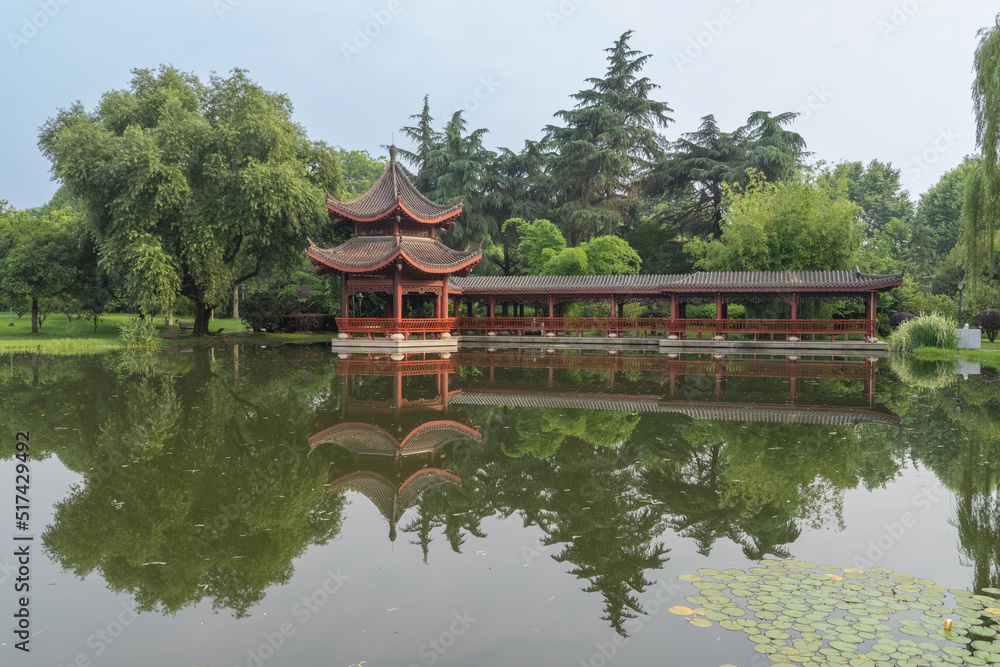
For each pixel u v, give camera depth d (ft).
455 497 31.63
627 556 24.53
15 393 61.05
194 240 117.50
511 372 82.79
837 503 30.35
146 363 89.45
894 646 17.70
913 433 45.21
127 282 116.47
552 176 206.18
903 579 22.09
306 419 49.93
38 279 129.29
